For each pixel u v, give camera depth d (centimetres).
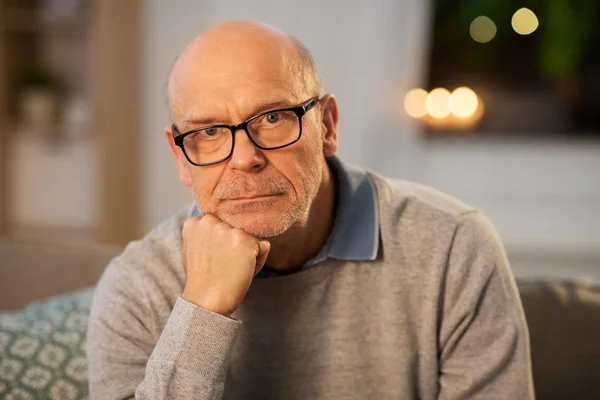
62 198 417
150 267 115
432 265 113
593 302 138
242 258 102
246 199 100
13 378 134
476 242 114
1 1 365
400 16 366
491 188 386
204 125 100
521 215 384
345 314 114
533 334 135
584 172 379
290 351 114
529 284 142
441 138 386
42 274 163
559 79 383
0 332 141
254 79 98
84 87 402
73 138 412
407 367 113
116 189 375
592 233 379
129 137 373
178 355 98
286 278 111
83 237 393
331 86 377
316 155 104
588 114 383
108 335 112
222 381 100
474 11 380
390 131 376
